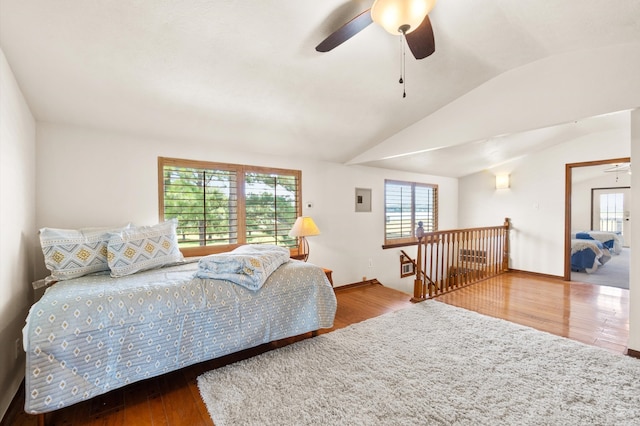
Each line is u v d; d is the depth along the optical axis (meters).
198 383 2.00
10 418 1.72
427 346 2.48
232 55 2.13
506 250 5.62
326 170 4.35
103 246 2.34
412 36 1.72
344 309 3.53
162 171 3.03
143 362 1.80
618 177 8.01
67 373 1.57
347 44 2.22
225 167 3.42
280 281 2.43
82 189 2.64
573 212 8.72
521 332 2.76
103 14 1.68
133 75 2.17
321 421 1.61
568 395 1.83
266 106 2.81
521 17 2.11
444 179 6.22
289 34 2.03
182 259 2.75
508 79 2.88
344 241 4.56
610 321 3.08
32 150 2.36
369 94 2.94
